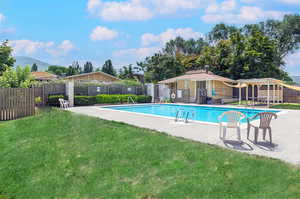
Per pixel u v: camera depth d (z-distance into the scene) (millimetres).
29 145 6820
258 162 4637
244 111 16672
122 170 4891
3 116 10922
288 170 4242
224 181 4051
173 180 4293
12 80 14969
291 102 22297
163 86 25734
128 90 24703
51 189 4551
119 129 7852
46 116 10453
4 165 5656
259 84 21531
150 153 5543
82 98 20047
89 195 4207
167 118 11008
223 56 30922
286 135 7234
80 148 6320
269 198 3502
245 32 40031
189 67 42438
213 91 24109
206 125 8961
